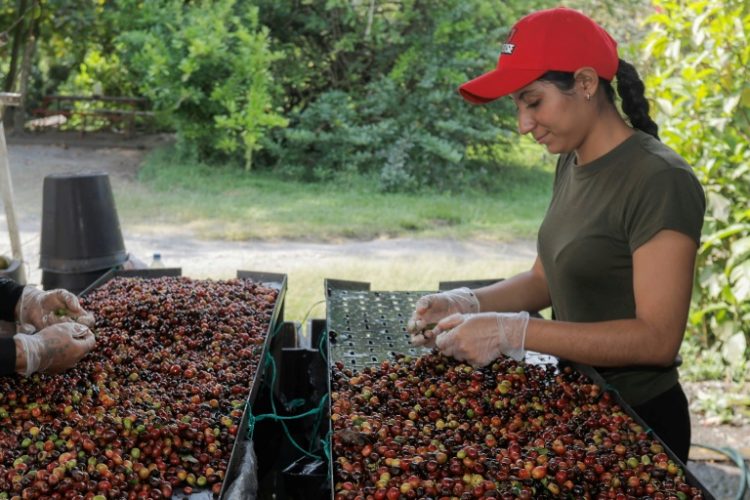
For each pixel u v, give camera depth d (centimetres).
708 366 539
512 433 220
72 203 470
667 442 249
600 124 231
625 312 239
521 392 242
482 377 251
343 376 256
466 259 803
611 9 1230
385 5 1361
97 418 217
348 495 188
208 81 1262
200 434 219
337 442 211
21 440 210
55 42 1530
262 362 271
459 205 1114
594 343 224
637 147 229
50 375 244
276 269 739
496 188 1275
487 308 281
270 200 1095
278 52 1246
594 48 221
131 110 1574
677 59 534
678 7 541
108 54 1577
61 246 473
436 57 1295
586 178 237
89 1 1451
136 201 1032
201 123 1283
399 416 231
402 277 711
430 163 1248
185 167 1256
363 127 1252
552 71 220
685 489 190
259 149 1279
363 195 1170
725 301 536
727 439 454
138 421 215
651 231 220
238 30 1252
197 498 195
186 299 329
